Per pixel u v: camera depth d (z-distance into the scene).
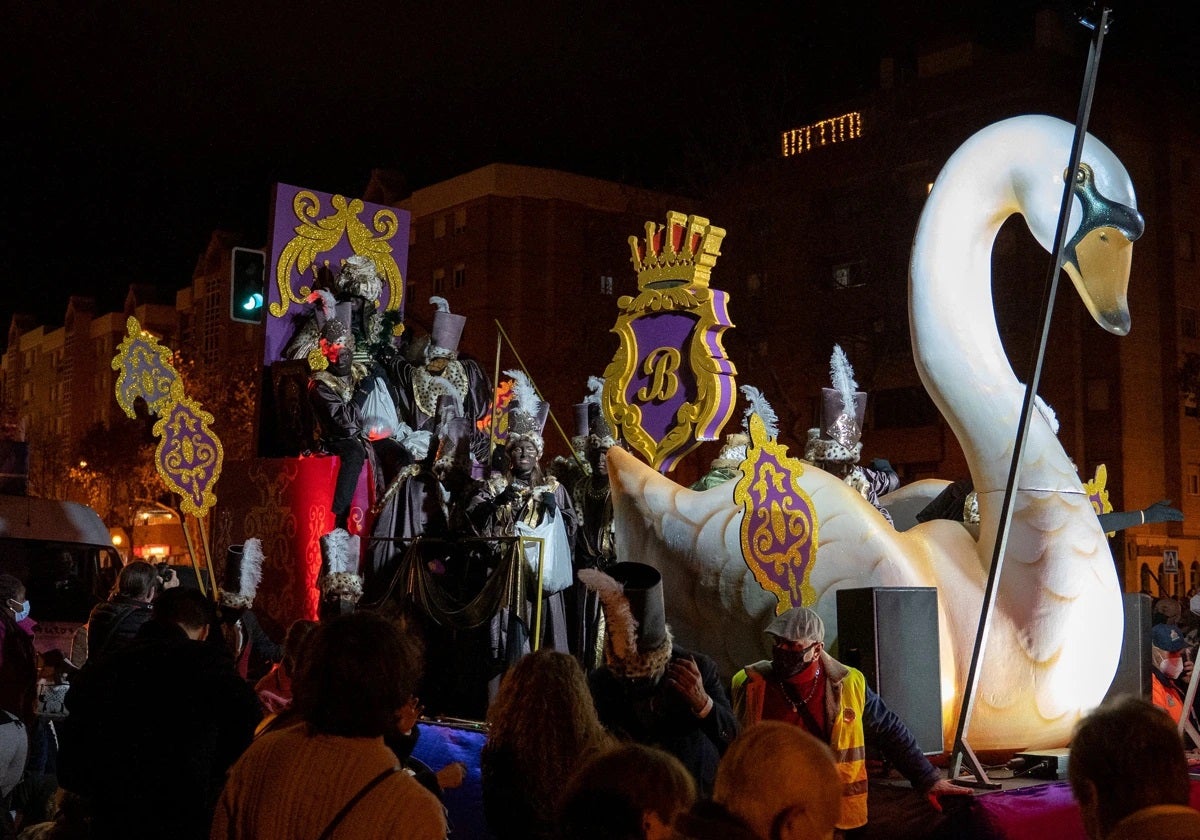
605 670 4.83
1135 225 6.66
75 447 65.44
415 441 9.22
